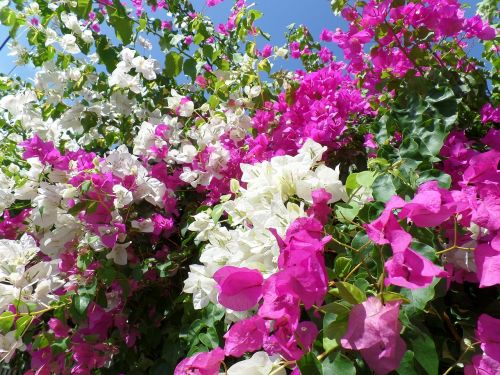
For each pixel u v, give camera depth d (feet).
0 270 4.25
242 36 6.84
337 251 2.95
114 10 5.29
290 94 5.84
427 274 1.96
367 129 5.66
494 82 5.95
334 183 2.97
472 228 2.74
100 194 4.85
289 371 2.70
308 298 1.96
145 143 6.32
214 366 2.40
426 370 2.20
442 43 5.55
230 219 3.69
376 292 2.37
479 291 3.36
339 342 2.10
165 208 5.72
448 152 4.26
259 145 5.42
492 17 6.98
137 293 5.45
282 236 2.60
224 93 6.36
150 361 5.30
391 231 2.11
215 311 3.72
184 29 8.21
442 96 3.95
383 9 4.78
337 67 7.51
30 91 7.20
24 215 6.52
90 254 4.82
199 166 5.78
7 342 4.48
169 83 7.86
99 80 7.23
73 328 5.40
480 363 2.28
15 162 8.59
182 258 5.46
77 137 7.56
